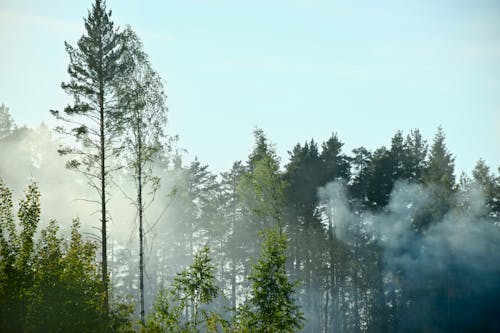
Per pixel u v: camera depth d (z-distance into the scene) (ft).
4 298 60.39
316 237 166.20
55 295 61.62
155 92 112.47
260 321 75.25
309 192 174.50
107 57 106.83
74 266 64.85
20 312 60.70
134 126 108.99
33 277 62.49
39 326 60.64
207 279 73.05
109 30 107.34
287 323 73.41
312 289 173.06
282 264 77.87
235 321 75.61
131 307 69.56
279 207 135.23
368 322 175.11
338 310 176.65
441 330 164.86
